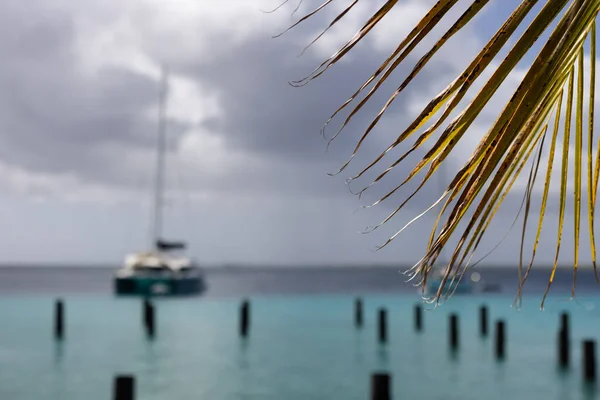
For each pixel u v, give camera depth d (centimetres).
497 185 120
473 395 1371
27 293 7144
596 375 1439
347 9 120
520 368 1691
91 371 1672
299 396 1360
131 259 4800
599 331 2505
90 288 8888
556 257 136
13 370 1684
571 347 2072
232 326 2636
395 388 1449
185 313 3200
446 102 116
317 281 12925
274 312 3212
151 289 4566
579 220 134
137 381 1531
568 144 132
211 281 13550
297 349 2027
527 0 112
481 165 117
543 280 8038
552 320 2898
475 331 2466
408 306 3484
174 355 1917
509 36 112
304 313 3155
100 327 2600
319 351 1986
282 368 1700
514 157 122
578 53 126
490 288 4553
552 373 1616
